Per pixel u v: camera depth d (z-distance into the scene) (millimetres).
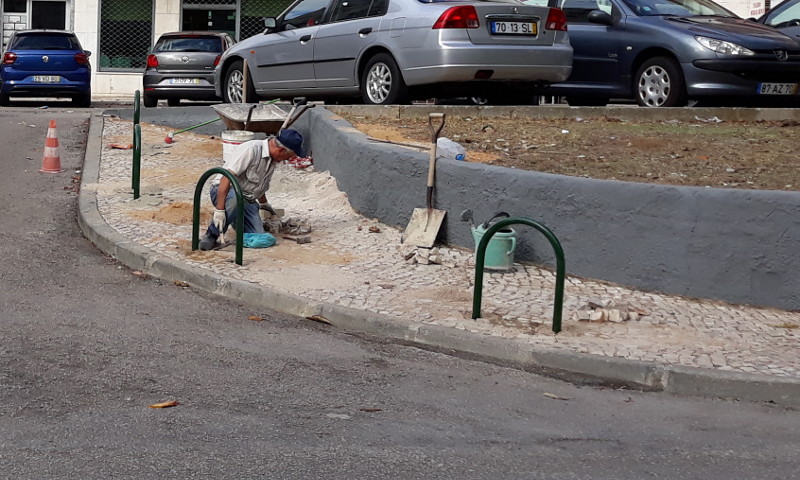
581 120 17344
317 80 18562
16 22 33500
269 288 12664
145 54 33656
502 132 16641
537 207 13688
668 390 10977
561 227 13586
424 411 9742
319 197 15703
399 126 16953
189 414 9188
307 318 12367
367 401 9922
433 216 14195
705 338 12086
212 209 15070
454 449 8734
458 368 11281
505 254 13445
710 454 9016
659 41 17891
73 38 26656
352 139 15406
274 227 14320
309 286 12805
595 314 12320
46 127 20125
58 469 7801
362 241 14258
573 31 18641
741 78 17484
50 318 11922
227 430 8836
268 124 17344
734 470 8617
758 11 26391
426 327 11992
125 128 19828
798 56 17734
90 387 9742
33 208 15320
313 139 17047
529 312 12469
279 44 19031
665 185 13188
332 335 12023
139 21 33500
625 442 9227
